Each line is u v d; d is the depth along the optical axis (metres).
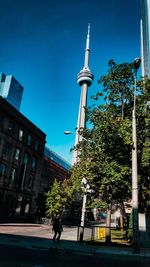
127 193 20.08
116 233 33.09
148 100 21.14
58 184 47.47
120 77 21.19
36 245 16.72
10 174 49.97
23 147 54.59
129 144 18.36
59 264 11.07
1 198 47.16
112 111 21.09
